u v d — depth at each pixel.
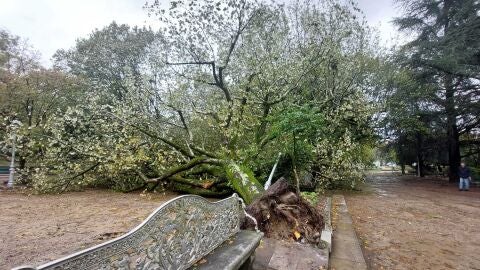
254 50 10.38
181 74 10.13
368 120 15.03
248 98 9.92
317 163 11.07
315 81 13.41
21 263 3.75
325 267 3.78
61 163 10.72
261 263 3.84
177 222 2.29
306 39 12.23
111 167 9.90
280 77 10.21
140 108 10.60
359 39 14.25
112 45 21.84
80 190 11.48
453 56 14.95
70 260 1.37
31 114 14.45
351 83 13.85
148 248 1.95
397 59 16.67
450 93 16.84
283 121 7.55
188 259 2.44
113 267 1.65
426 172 26.91
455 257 4.66
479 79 15.05
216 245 3.05
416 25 19.48
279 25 11.94
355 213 8.02
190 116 10.88
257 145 9.59
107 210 7.34
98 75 22.17
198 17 9.37
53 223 5.90
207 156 9.23
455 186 16.44
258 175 9.76
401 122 16.64
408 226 6.64
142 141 10.41
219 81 9.78
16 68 15.78
